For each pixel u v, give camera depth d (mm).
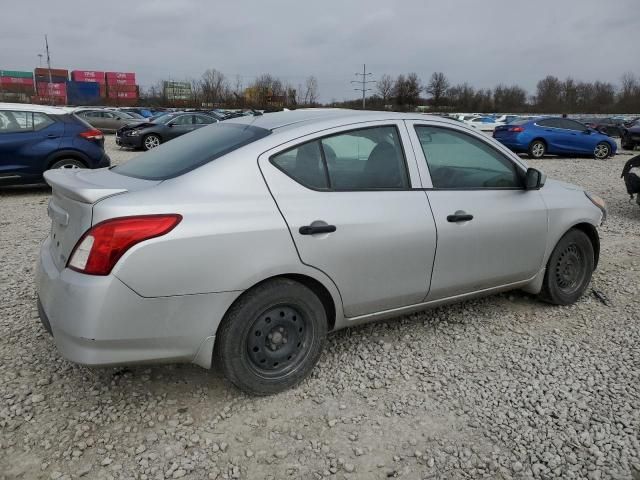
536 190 4047
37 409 2893
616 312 4301
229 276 2701
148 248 2516
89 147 9547
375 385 3180
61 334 2582
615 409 2957
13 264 5258
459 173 3654
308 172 3043
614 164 16016
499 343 3740
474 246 3613
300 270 2914
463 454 2607
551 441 2697
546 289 4246
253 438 2705
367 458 2580
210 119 19484
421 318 4121
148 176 2992
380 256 3193
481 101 80688
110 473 2447
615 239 6676
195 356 2762
